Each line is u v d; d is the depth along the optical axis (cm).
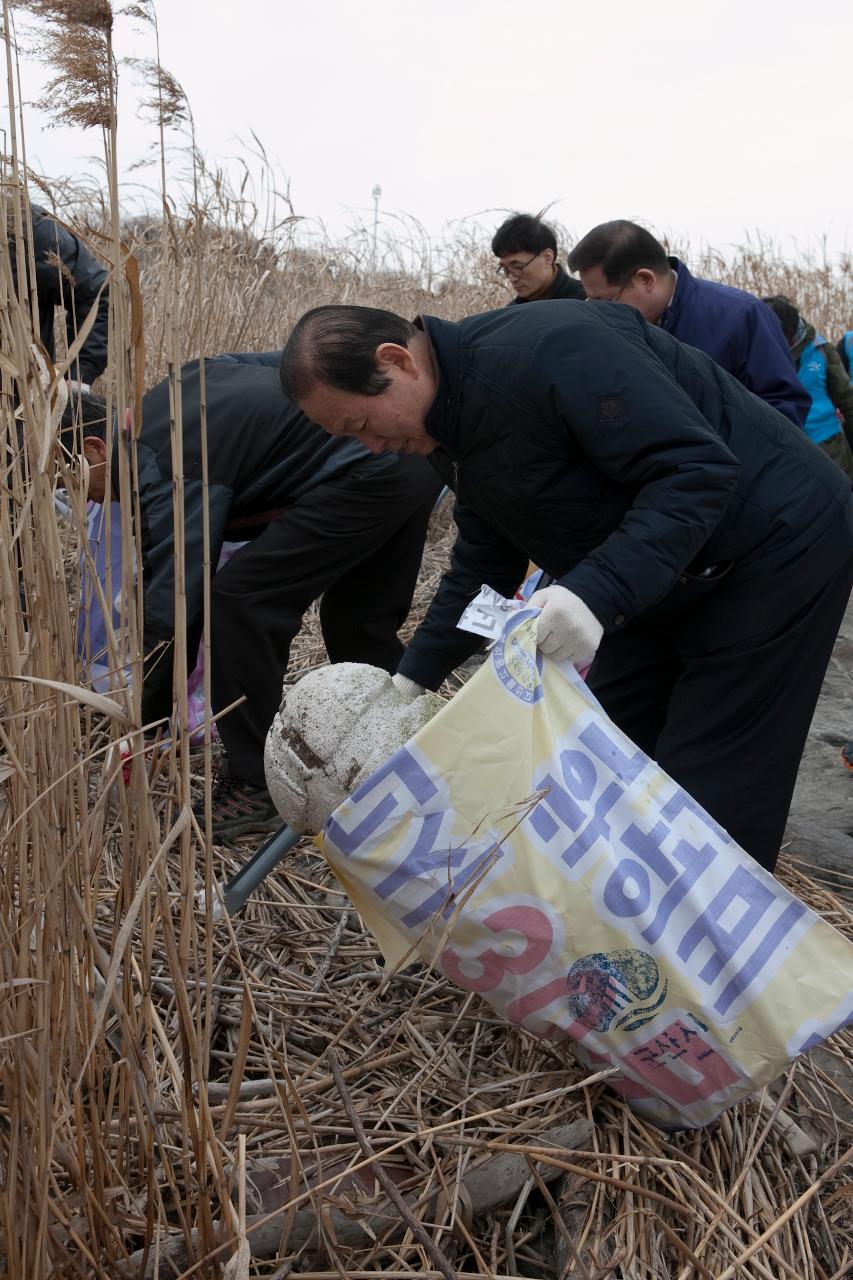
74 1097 128
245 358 283
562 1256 161
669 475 168
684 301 300
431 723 159
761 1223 168
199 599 258
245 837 279
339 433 184
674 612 200
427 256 742
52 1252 131
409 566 312
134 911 112
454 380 175
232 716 276
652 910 160
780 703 196
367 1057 194
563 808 160
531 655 162
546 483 181
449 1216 161
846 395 450
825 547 192
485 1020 204
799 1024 161
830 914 254
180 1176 152
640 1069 171
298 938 237
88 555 122
